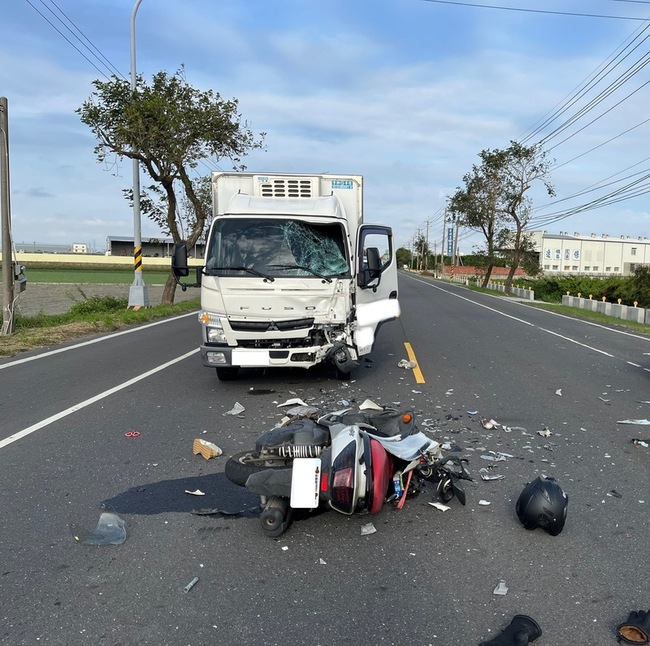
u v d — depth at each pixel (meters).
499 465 5.79
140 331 16.39
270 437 4.68
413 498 5.01
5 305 15.12
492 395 8.86
